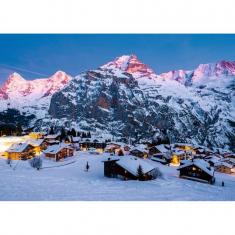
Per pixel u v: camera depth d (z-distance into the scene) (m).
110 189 43.00
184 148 146.12
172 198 37.38
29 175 51.66
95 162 81.25
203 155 130.38
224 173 88.69
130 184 49.81
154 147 110.81
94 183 48.62
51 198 32.75
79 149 122.06
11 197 32.16
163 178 60.50
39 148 92.38
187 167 64.69
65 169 68.00
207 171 61.66
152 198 36.62
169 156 103.75
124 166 57.31
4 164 65.56
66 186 42.56
